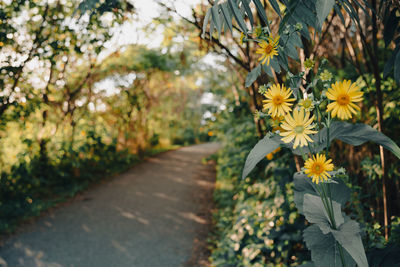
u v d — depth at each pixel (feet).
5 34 10.80
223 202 16.70
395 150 3.19
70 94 19.01
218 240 13.07
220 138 22.00
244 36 3.53
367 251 4.84
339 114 2.92
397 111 6.59
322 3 2.89
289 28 3.39
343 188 4.37
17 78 11.80
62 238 14.16
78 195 20.51
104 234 14.57
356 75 7.45
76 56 15.38
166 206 18.45
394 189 6.87
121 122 29.14
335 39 9.29
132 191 21.75
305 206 3.79
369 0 6.57
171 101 39.70
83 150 21.06
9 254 12.69
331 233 3.69
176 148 45.09
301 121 3.08
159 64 24.03
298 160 6.37
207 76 21.11
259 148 3.50
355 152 7.56
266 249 8.30
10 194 17.43
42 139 18.63
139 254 12.55
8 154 16.24
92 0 5.31
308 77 5.40
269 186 9.09
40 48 11.32
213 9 3.48
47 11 11.35
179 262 11.77
